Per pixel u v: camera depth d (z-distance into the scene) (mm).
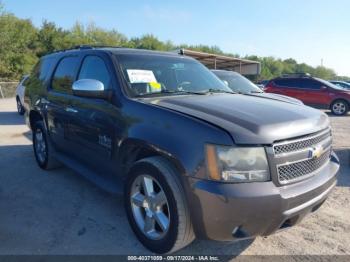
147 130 2975
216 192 2463
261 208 2467
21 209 3955
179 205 2689
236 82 8422
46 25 50000
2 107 17719
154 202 2955
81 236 3338
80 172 4168
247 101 3346
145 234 3076
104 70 3826
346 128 10352
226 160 2484
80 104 4070
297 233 3443
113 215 3807
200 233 2664
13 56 37281
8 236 3328
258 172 2512
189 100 3275
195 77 4230
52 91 4945
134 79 3619
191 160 2588
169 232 2799
